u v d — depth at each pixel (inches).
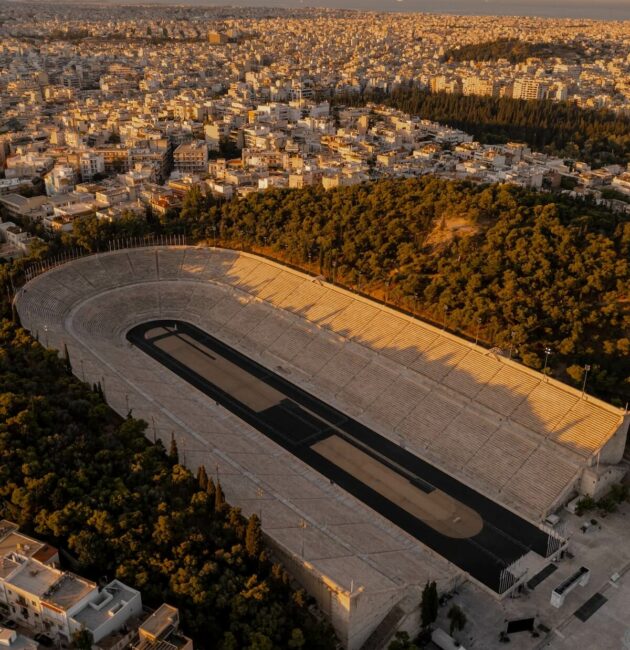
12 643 4333.2
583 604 5605.3
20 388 6747.1
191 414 7741.1
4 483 5556.1
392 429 7706.7
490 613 5497.1
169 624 4520.2
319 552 5502.0
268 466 6953.7
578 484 6742.1
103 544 5118.1
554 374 7662.4
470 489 6845.5
